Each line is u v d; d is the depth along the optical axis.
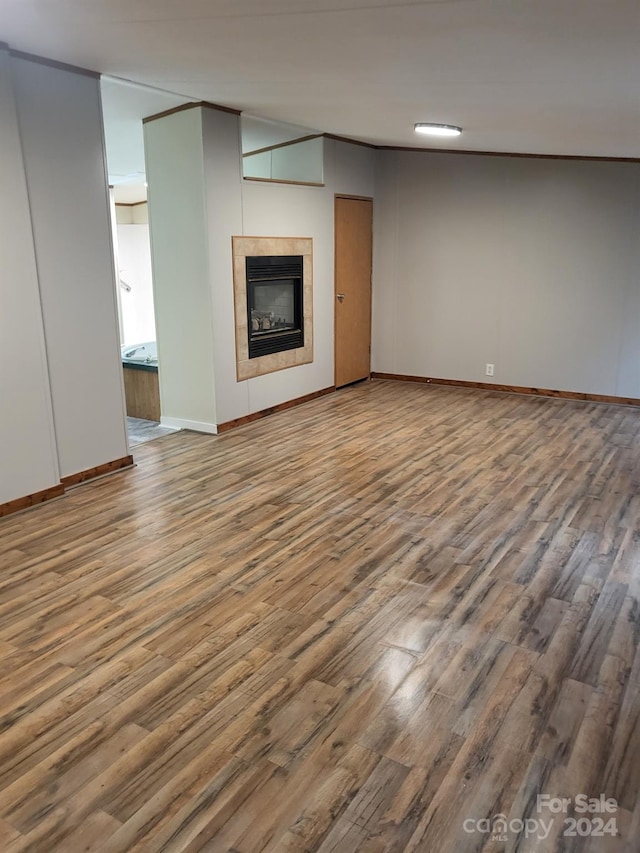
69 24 2.79
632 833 1.71
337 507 3.81
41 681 2.30
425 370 7.23
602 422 5.64
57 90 3.69
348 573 3.04
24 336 3.69
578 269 6.27
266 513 3.73
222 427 5.32
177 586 2.93
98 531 3.50
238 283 5.25
